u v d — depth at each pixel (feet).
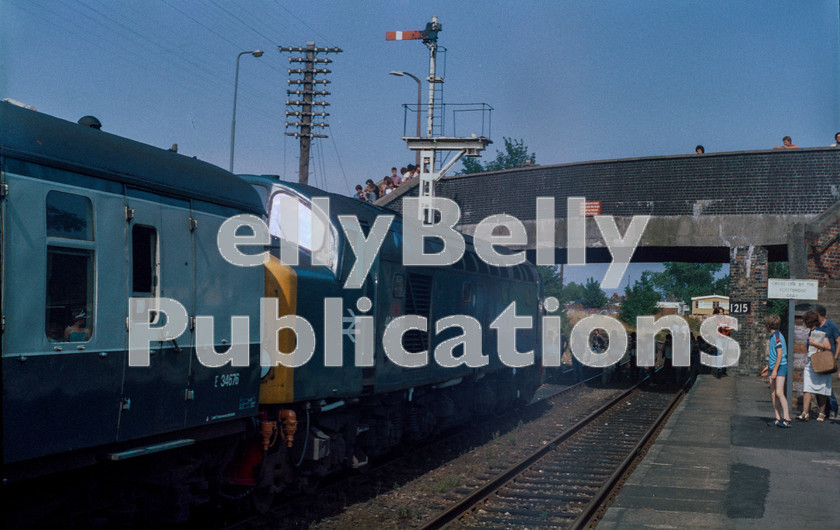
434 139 76.64
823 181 66.64
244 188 23.93
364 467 32.55
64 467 16.84
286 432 24.97
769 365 43.29
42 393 15.99
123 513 20.12
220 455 23.03
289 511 26.40
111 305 17.99
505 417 53.57
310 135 129.39
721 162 69.67
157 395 19.43
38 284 16.02
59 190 16.72
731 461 33.47
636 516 24.89
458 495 30.45
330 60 129.29
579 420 52.80
